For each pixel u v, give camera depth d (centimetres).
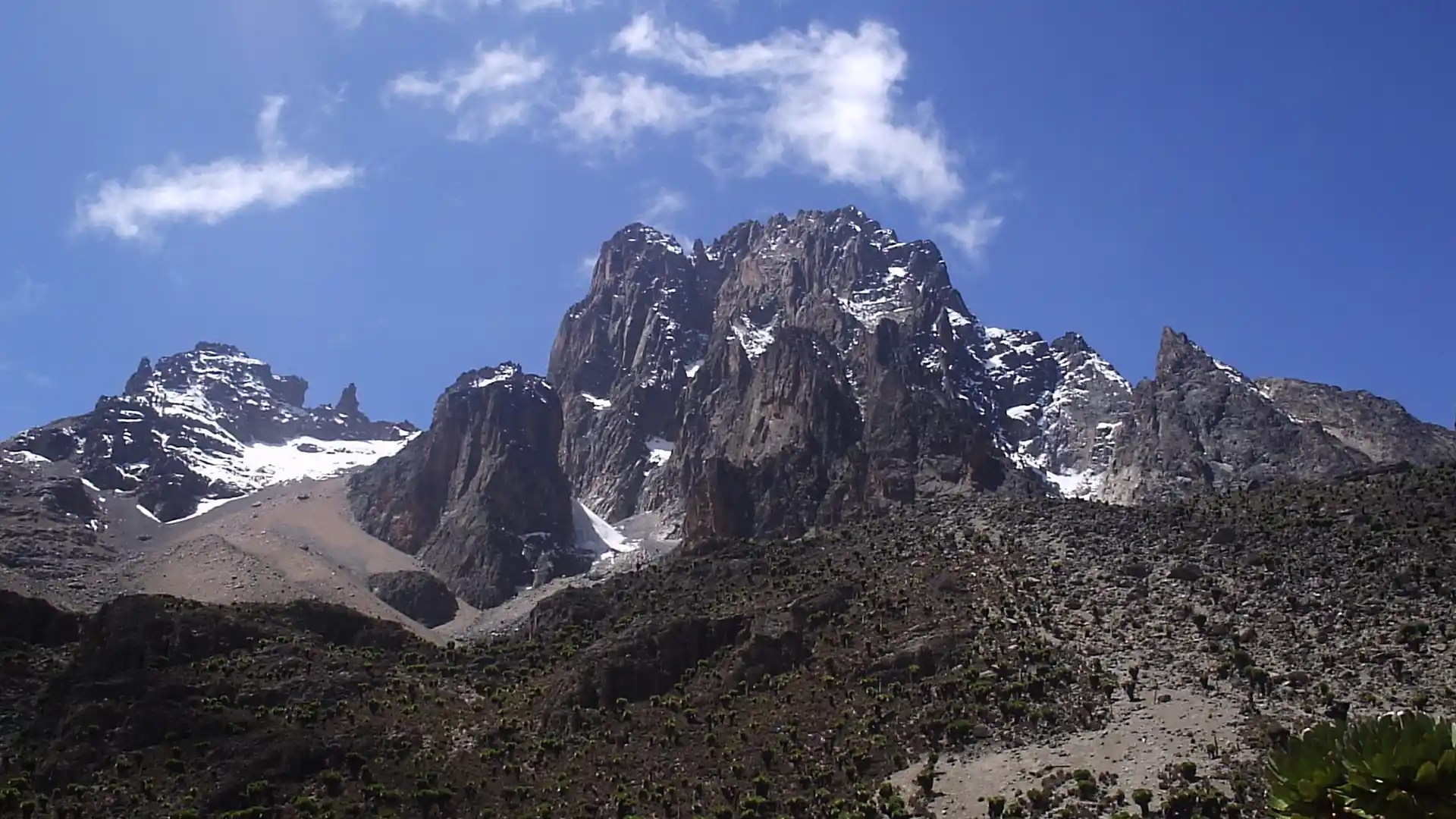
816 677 14225
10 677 15062
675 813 12044
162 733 13688
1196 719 11881
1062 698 12738
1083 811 10756
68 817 12469
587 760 13288
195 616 16250
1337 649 12725
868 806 11575
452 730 14188
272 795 12744
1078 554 15900
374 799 12681
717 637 15375
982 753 12162
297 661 15638
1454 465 17862
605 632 17238
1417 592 13438
